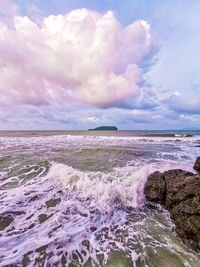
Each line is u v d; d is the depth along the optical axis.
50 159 8.55
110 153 10.54
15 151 11.11
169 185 4.23
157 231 3.20
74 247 2.73
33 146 13.94
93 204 4.22
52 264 2.38
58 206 4.07
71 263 2.41
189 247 2.74
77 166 7.21
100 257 2.54
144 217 3.73
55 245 2.75
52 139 22.22
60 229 3.18
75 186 5.16
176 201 3.74
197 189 3.23
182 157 9.62
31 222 3.38
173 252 2.62
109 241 2.91
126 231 3.20
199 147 14.20
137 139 22.53
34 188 5.07
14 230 3.11
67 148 12.57
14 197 4.44
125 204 4.30
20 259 2.44
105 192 4.67
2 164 7.52
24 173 6.40
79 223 3.41
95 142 18.11
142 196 4.59
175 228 3.23
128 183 5.13
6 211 3.76
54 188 5.11
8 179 5.79
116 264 2.40
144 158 9.23
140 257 2.53
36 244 2.75
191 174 4.39
